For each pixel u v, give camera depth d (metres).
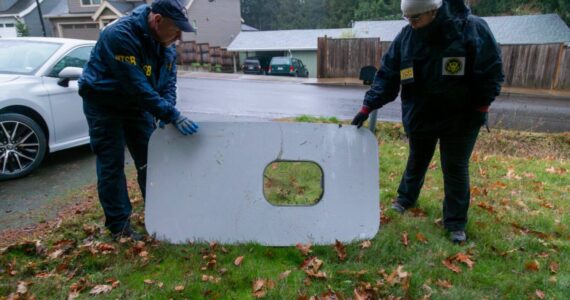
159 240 2.40
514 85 13.50
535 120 7.96
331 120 6.03
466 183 2.51
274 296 1.93
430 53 2.23
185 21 2.08
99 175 2.34
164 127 2.33
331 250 2.35
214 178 2.40
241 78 16.27
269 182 3.39
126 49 2.04
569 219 2.94
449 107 2.33
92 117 2.24
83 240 2.46
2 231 2.65
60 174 3.84
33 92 3.73
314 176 3.56
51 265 2.20
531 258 2.36
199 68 20.62
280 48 26.03
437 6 2.04
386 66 2.50
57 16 22.73
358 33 23.78
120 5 22.02
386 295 1.96
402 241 2.48
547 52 12.88
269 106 8.64
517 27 22.27
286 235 2.43
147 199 2.38
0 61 3.99
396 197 3.20
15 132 3.61
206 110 7.86
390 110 8.38
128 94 2.19
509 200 3.27
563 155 5.56
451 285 2.07
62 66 4.09
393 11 40.16
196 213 2.40
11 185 3.53
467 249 2.41
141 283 2.03
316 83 14.44
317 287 2.02
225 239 2.42
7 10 24.78
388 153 4.61
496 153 5.44
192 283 2.02
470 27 2.13
